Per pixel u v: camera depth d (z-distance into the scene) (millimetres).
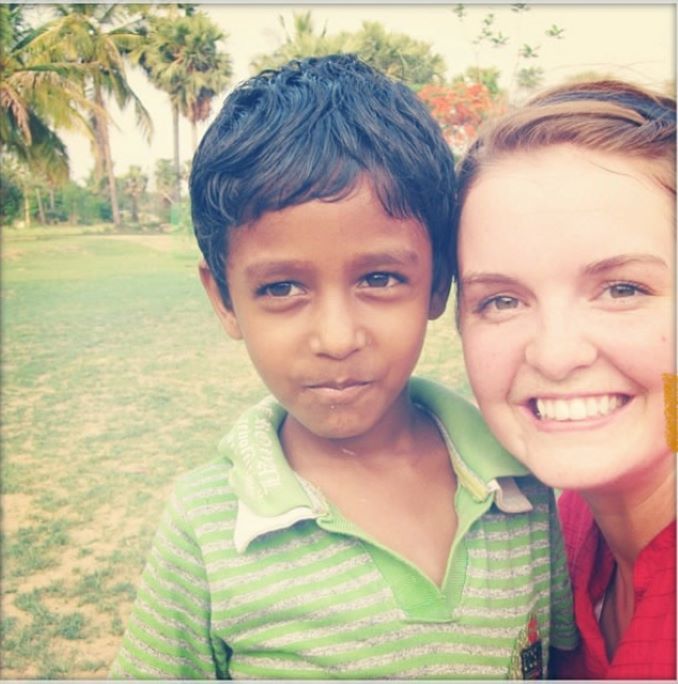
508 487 878
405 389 918
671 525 763
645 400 719
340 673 802
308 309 756
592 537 916
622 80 853
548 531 903
